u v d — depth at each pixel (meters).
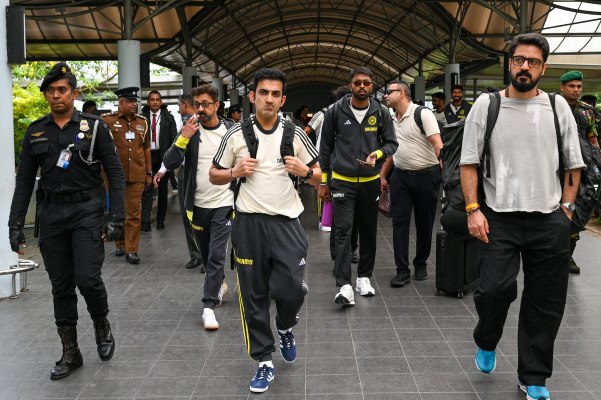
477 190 3.86
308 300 6.07
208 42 21.66
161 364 4.54
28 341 5.06
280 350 4.58
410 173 6.37
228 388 4.11
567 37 19.33
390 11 22.62
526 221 3.74
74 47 19.11
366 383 4.14
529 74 3.60
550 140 3.70
